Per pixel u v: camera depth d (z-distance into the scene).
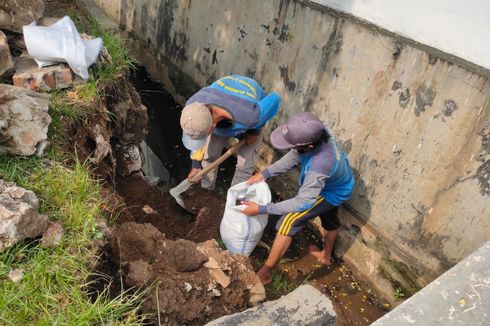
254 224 3.35
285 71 4.20
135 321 2.14
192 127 2.77
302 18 3.89
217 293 2.54
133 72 6.35
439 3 2.94
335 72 3.69
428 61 3.00
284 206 3.06
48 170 2.71
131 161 4.02
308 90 4.00
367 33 3.37
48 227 2.37
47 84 3.26
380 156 3.44
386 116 3.35
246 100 3.08
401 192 3.34
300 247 3.97
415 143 3.18
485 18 2.72
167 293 2.39
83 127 3.27
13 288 2.07
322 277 3.74
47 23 3.76
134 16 6.38
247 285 2.70
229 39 4.81
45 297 2.10
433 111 3.03
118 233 2.65
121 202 3.24
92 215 2.54
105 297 2.25
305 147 2.92
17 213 2.17
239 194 3.40
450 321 1.63
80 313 2.06
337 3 3.61
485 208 2.85
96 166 3.27
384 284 3.61
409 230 3.34
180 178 4.56
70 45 3.32
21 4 3.46
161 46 5.99
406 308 1.66
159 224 3.66
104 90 3.62
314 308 1.97
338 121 3.76
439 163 3.05
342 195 3.29
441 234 3.14
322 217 3.55
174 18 5.58
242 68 4.73
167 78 6.03
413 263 3.37
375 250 3.62
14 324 1.98
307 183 2.97
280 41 4.18
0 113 2.61
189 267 2.59
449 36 2.93
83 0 7.14
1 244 2.13
